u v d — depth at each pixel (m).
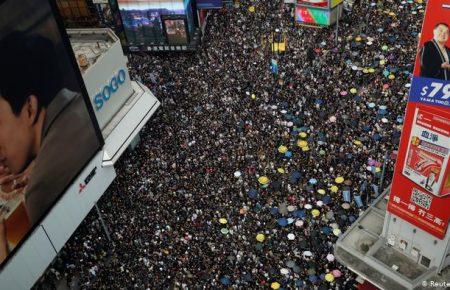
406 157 38.12
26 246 42.09
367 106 59.91
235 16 80.81
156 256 45.81
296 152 54.97
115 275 44.78
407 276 41.84
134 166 55.41
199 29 77.19
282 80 65.25
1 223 39.09
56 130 43.81
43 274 45.38
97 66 52.00
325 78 64.88
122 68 56.81
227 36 76.12
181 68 70.81
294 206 48.91
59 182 45.41
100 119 54.03
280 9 81.31
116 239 47.84
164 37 75.06
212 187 51.81
